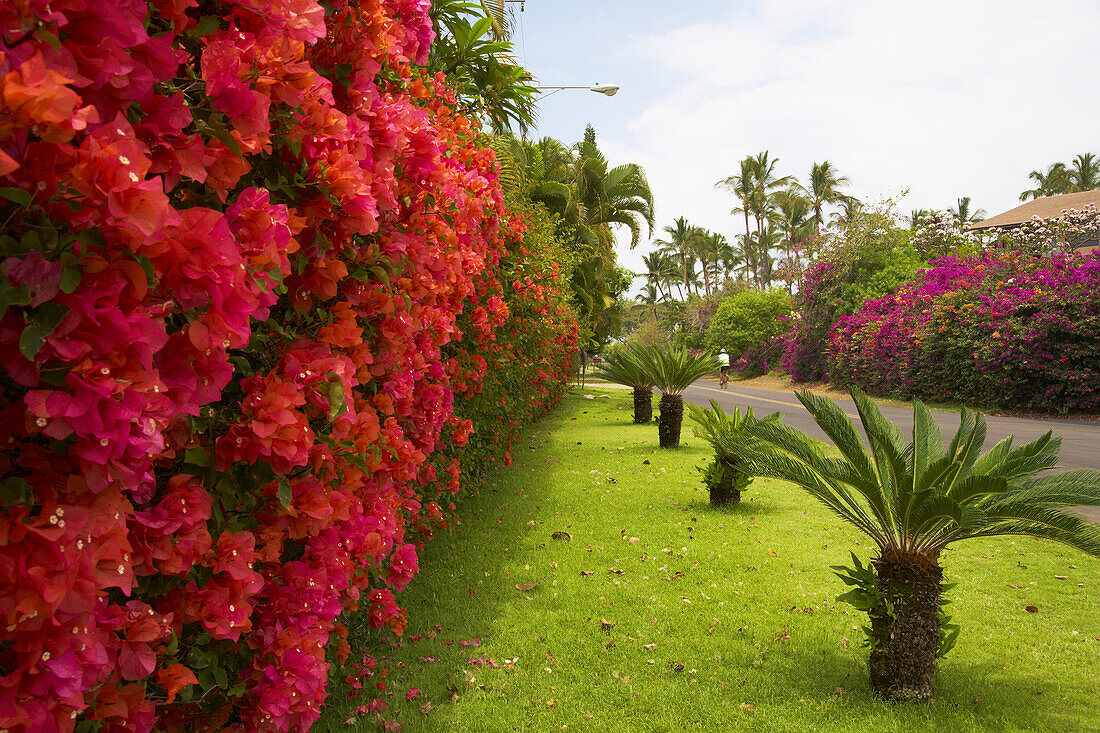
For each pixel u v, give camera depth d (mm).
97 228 1056
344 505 1995
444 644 4074
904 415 18391
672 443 12039
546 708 3371
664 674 3760
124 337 1078
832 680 3729
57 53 958
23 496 1041
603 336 29859
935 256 30859
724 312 48031
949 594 5031
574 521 7004
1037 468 3994
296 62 1601
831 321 33000
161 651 1425
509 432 9039
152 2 1301
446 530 5898
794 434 4359
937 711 3387
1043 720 3281
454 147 4496
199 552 1473
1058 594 5008
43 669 1041
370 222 1957
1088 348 17875
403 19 2779
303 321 2133
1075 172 59562
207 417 1583
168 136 1270
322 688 2076
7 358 1004
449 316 3945
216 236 1229
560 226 22531
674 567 5559
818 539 6379
